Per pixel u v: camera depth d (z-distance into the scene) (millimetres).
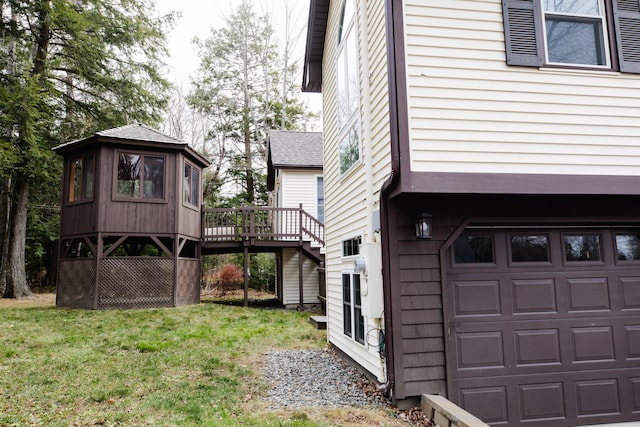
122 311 9773
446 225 4168
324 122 7969
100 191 10297
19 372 4945
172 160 11227
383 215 4133
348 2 6078
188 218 11727
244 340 7238
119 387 4477
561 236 4570
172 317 9164
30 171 12555
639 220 4496
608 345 4418
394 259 4035
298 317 10445
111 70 14852
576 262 4543
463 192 3811
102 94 16062
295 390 4586
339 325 6418
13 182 14641
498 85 4051
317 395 4410
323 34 7742
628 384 4379
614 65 4297
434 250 4121
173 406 3928
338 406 4051
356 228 5492
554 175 4000
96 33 13695
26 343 6449
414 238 4102
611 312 4496
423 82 3922
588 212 4410
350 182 5895
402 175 3732
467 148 3895
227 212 13000
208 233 12961
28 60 13273
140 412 3773
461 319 4227
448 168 3834
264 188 25266
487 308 4293
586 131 4133
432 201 4172
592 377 4328
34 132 12180
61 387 4449
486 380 4152
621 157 4152
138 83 15125
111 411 3801
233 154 25641
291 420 3588
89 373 4977
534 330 4328
